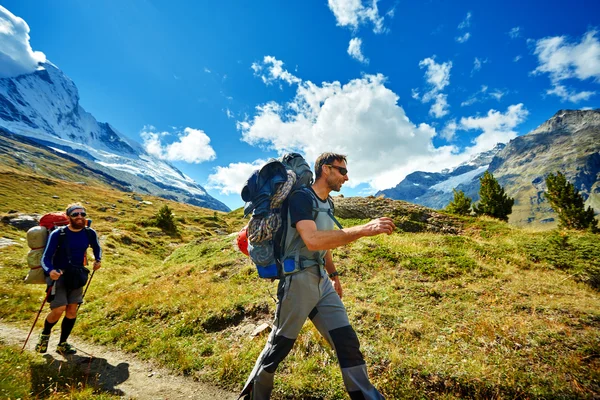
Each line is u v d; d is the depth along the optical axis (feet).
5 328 26.32
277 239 10.38
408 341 18.24
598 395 12.77
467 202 101.86
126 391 15.53
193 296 28.73
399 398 13.57
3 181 253.65
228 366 16.81
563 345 16.30
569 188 86.53
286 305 10.20
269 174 10.48
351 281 29.76
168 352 19.65
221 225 194.70
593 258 33.96
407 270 32.09
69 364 18.43
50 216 21.17
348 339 10.00
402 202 69.10
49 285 19.39
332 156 10.78
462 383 13.84
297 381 14.60
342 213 65.05
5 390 13.61
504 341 17.22
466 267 31.73
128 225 136.98
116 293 35.27
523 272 31.81
